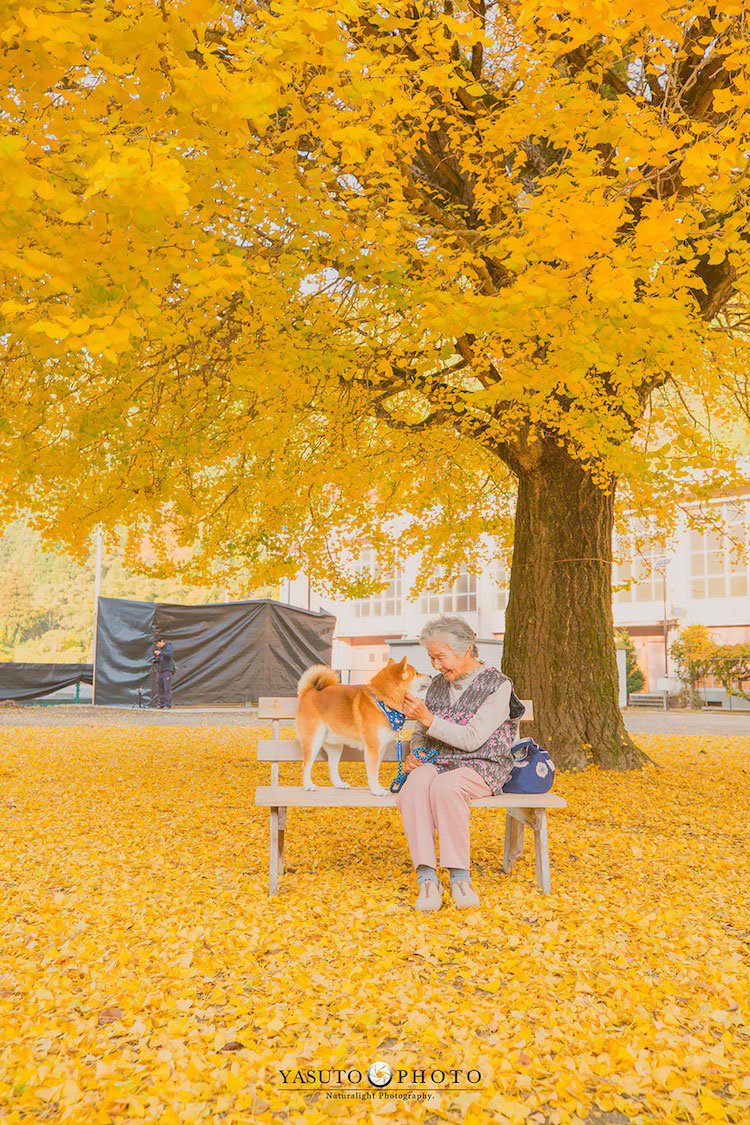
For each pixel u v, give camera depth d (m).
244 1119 1.93
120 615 18.97
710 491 6.90
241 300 5.14
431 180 6.97
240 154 3.12
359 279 4.54
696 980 2.78
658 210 2.99
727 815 5.93
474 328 3.68
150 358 6.34
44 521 7.09
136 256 2.61
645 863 4.48
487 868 4.43
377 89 2.88
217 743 11.21
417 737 4.14
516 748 4.10
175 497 7.43
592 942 3.12
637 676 27.30
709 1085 2.11
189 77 2.32
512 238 3.55
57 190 2.46
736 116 3.22
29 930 3.32
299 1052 2.24
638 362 4.86
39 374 5.71
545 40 4.00
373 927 3.34
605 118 3.81
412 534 10.26
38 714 16.22
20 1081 2.08
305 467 8.38
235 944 3.12
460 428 8.35
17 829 5.34
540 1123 1.97
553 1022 2.44
